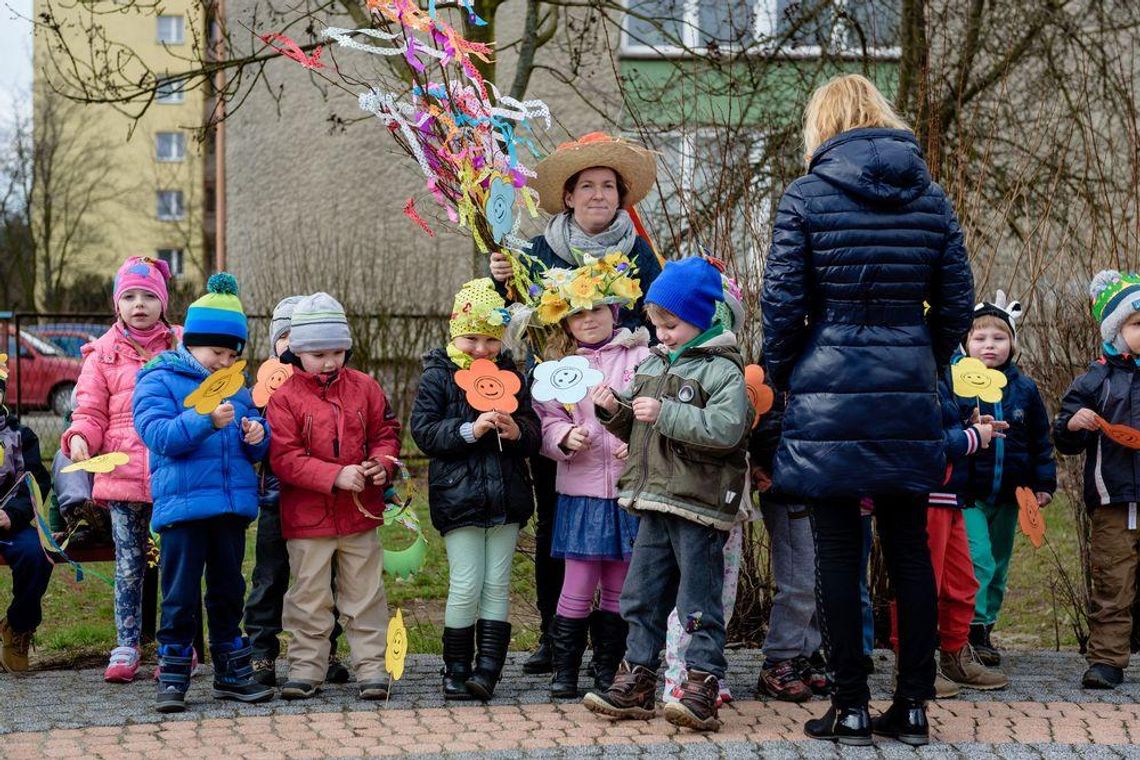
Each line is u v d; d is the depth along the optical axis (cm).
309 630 471
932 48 774
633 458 430
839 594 402
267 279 1423
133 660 503
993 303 568
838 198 402
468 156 460
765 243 598
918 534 409
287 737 409
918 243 401
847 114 419
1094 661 497
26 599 521
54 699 468
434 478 470
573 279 457
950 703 464
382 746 397
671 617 448
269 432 473
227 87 962
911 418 396
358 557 478
